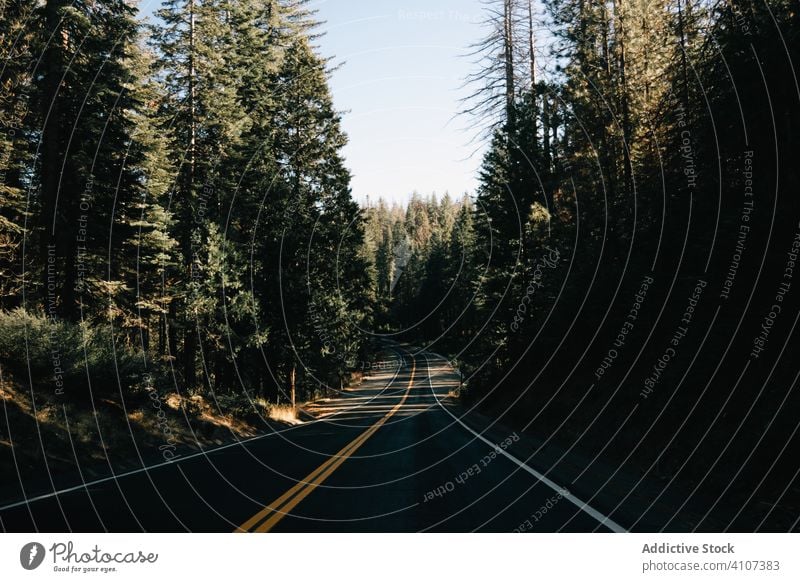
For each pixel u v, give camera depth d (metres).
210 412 21.53
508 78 26.45
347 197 38.12
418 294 116.19
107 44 20.58
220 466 10.86
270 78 33.22
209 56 25.05
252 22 30.89
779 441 7.31
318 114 35.16
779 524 5.90
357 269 40.84
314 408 36.53
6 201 20.58
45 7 19.17
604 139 22.59
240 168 28.17
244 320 26.16
